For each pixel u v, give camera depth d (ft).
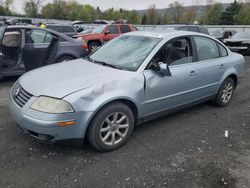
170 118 15.47
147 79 12.13
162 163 10.85
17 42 21.21
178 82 13.55
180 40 14.11
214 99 17.25
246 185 9.75
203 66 15.03
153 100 12.64
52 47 22.77
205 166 10.77
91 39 45.96
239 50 47.16
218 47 16.76
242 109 17.51
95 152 11.41
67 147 11.67
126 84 11.43
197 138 13.16
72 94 10.18
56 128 9.96
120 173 10.10
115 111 11.23
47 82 11.02
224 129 14.34
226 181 9.91
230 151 12.04
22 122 10.41
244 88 22.74
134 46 13.80
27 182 9.42
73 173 9.98
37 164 10.43
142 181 9.71
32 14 189.16
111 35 47.44
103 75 11.50
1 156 10.85
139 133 13.39
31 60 21.62
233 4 171.83
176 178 9.96
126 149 11.82
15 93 11.43
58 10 202.28
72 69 12.51
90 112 10.37
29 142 11.97
